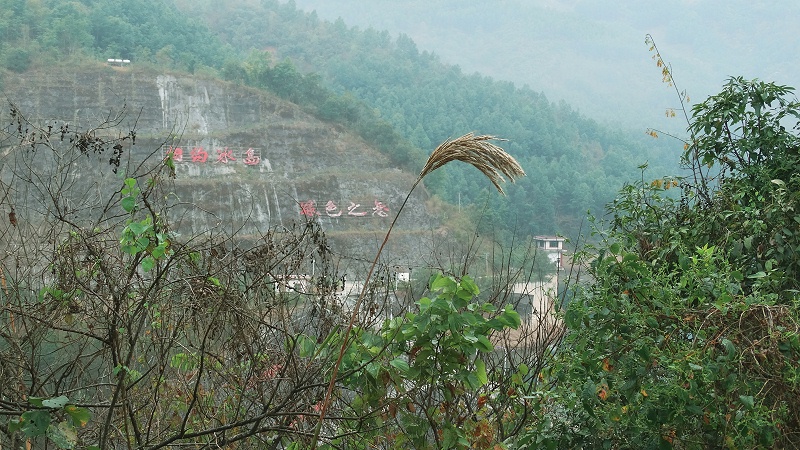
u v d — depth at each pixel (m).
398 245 52.41
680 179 5.18
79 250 3.03
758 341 2.94
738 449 2.95
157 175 3.03
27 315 2.80
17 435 3.01
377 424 3.15
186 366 3.46
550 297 4.08
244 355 3.27
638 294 3.28
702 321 3.15
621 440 3.17
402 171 63.16
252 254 3.29
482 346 3.05
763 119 5.08
